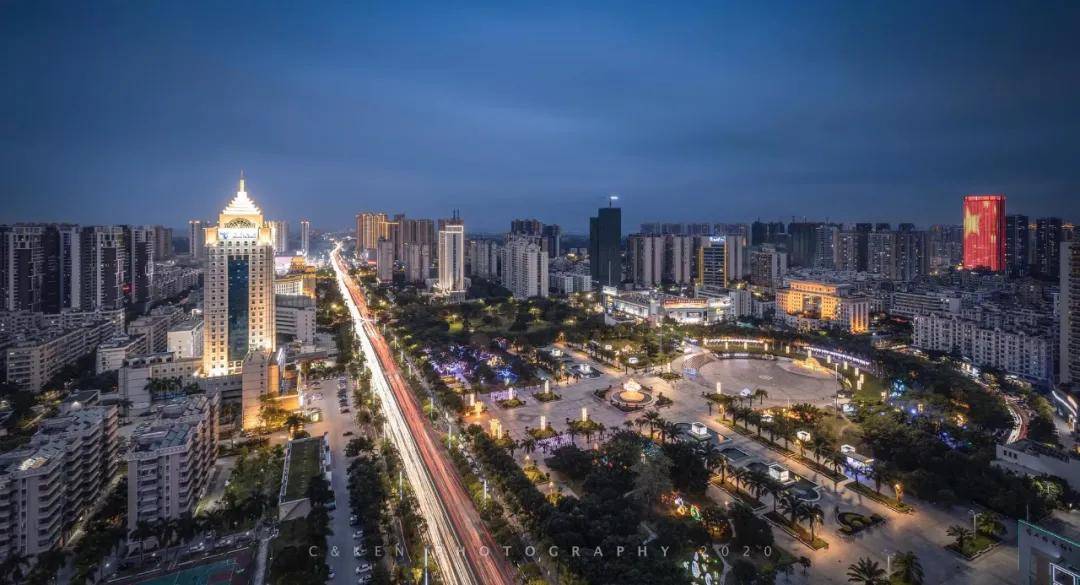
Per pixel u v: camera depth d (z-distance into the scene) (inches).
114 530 6619.1
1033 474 7869.1
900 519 7111.2
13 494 6378.0
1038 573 5364.2
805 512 6545.3
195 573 6304.1
